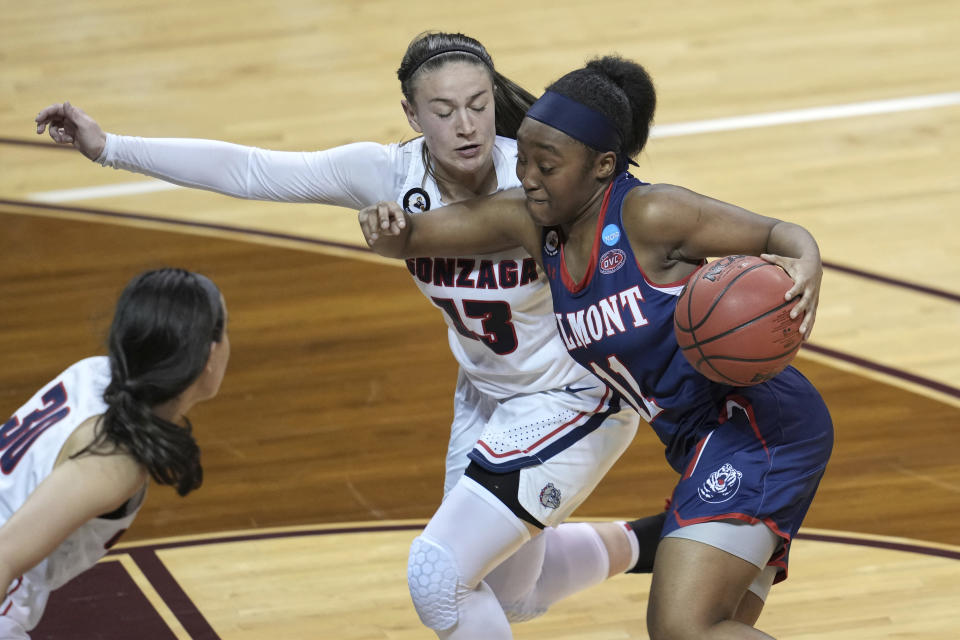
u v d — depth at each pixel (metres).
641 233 9.56
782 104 27.47
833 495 15.56
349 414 17.81
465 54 10.15
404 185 10.94
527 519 10.99
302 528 15.45
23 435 9.05
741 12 32.59
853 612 13.45
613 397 11.30
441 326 20.00
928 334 19.20
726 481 9.62
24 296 21.12
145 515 15.78
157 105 29.08
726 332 9.08
